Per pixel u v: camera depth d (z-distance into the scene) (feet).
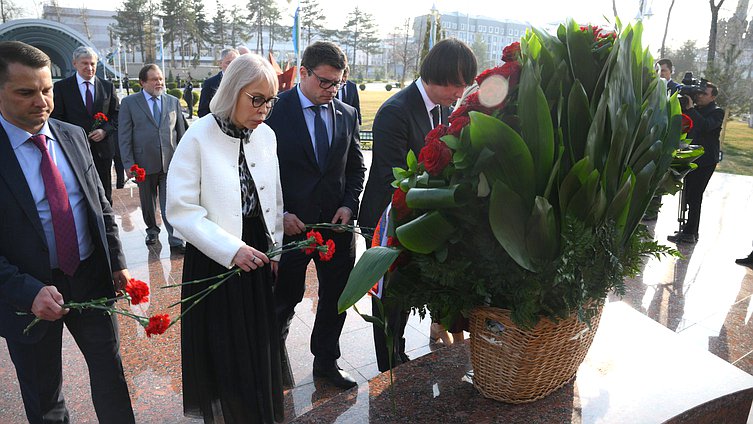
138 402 8.86
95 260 7.02
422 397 5.65
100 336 6.98
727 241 19.20
